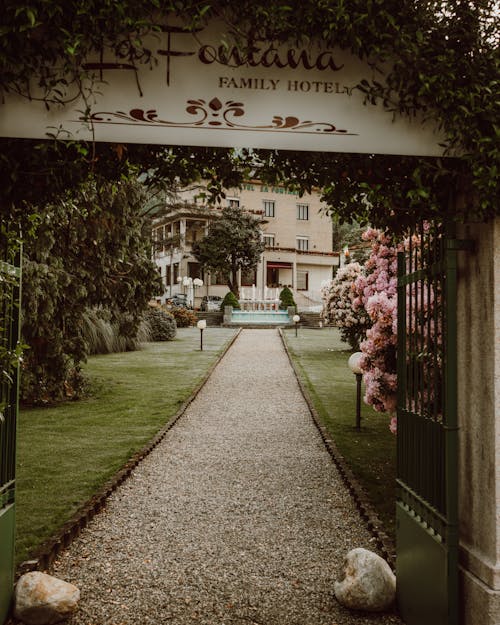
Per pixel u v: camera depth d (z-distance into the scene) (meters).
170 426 9.60
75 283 10.78
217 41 2.85
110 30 2.66
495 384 2.83
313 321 36.94
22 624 3.46
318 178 3.36
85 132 2.83
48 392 11.27
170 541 4.85
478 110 2.75
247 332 31.70
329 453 7.93
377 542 4.79
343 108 2.94
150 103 2.84
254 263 41.59
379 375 6.54
